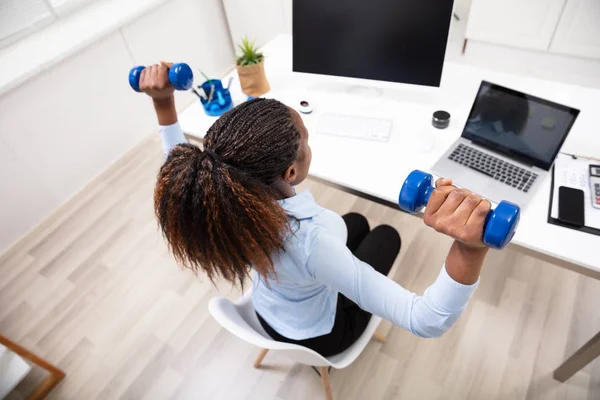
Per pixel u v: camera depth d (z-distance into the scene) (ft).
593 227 3.32
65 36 7.11
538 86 4.78
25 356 4.92
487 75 5.07
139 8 7.62
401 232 6.30
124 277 6.45
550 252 3.27
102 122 7.98
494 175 3.84
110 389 5.26
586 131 4.17
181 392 5.13
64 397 5.26
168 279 6.31
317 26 4.74
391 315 2.29
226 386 5.11
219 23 9.62
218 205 1.96
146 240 6.95
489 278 5.53
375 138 4.48
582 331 4.96
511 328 5.08
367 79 4.92
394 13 4.32
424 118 4.66
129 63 7.97
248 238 2.07
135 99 8.43
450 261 1.98
